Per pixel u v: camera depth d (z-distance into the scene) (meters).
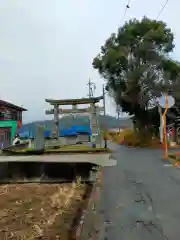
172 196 7.20
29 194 8.77
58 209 6.73
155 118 35.72
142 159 16.17
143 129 36.03
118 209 6.25
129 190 8.12
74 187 9.88
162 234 4.66
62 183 10.94
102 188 8.56
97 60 34.88
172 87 32.03
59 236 4.81
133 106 34.59
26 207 7.01
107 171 11.88
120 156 18.86
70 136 33.81
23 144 28.61
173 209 6.08
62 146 29.14
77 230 5.07
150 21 32.34
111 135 64.88
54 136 29.28
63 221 5.70
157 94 32.06
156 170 11.63
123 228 5.03
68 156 20.11
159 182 9.09
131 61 32.09
